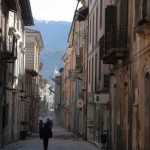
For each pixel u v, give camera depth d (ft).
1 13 98.17
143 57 62.49
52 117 425.28
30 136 170.81
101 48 97.40
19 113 146.20
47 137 98.94
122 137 77.30
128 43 71.92
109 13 79.41
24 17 154.30
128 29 71.92
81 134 168.76
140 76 64.34
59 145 122.01
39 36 212.02
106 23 79.20
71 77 192.95
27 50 207.62
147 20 55.21
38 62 250.98
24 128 154.40
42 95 380.99
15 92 128.67
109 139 92.99
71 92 236.63
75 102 194.18
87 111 143.64
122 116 77.82
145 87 62.49
